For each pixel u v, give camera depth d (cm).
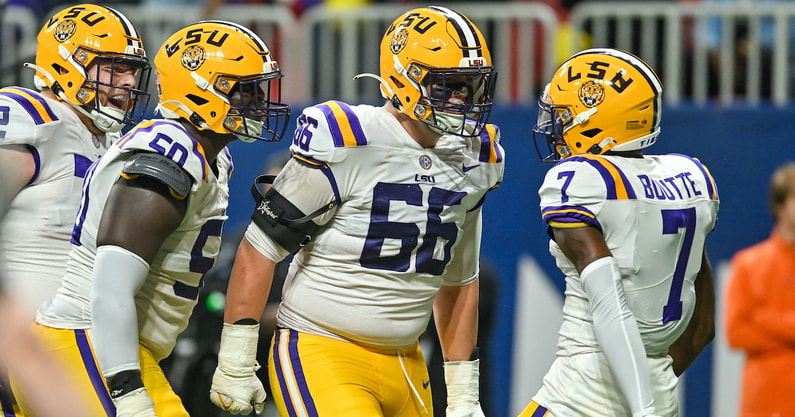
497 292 1989
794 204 1988
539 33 2306
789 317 1973
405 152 1167
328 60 2358
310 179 1141
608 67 1156
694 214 1159
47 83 1270
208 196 1128
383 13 2336
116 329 1042
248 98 1153
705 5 2292
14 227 1220
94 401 1110
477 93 1180
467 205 1227
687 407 2108
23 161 1217
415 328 1219
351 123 1148
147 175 1049
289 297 1212
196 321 1762
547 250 2123
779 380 1966
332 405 1147
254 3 2577
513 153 2136
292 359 1184
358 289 1177
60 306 1138
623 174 1124
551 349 2122
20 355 480
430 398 1292
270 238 1162
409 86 1154
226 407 1180
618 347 1070
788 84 2302
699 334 1249
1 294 484
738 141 2117
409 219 1171
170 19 2389
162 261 1131
